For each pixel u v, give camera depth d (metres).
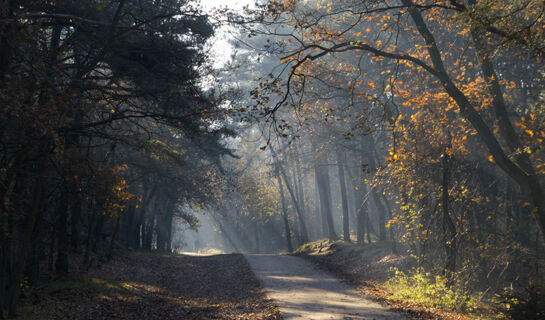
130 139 18.02
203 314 13.30
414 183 16.11
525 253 15.96
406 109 21.89
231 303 14.99
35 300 13.32
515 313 11.12
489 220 17.78
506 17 11.17
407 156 15.66
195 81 14.94
